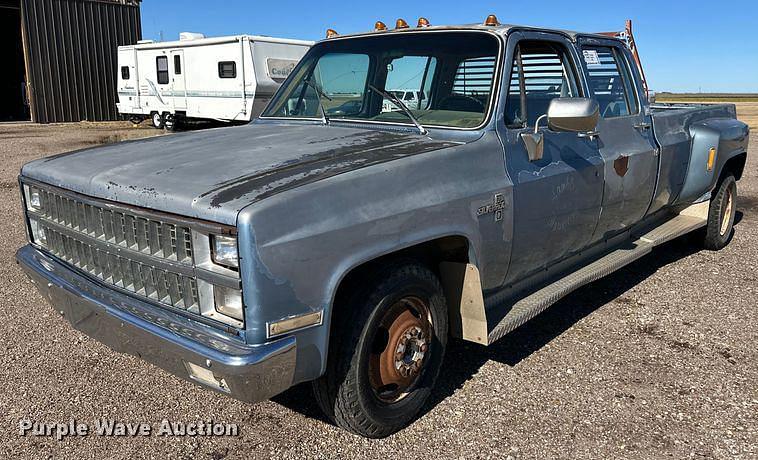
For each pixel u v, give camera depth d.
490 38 3.76
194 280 2.64
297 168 2.88
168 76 20.91
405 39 4.10
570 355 4.15
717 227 6.47
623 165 4.51
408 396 3.26
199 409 3.48
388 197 2.89
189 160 3.13
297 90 4.50
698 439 3.19
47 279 3.30
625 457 3.04
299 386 3.76
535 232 3.75
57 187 3.26
